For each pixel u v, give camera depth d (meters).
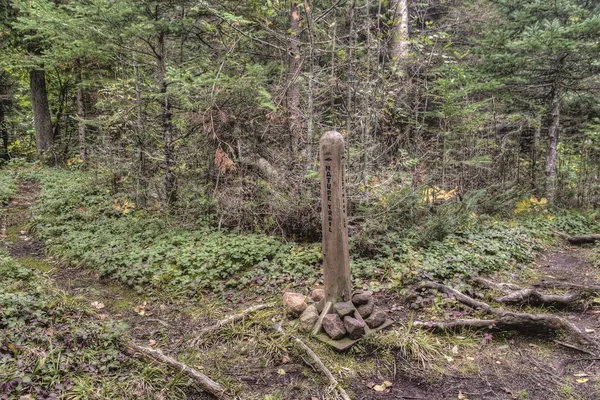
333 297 4.07
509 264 5.95
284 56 8.14
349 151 6.53
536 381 3.41
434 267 5.24
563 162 10.47
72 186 9.66
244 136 7.21
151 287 5.25
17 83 16.89
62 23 6.78
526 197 9.14
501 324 4.04
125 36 7.08
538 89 9.80
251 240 6.23
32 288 4.62
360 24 7.74
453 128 8.52
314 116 6.82
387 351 3.76
